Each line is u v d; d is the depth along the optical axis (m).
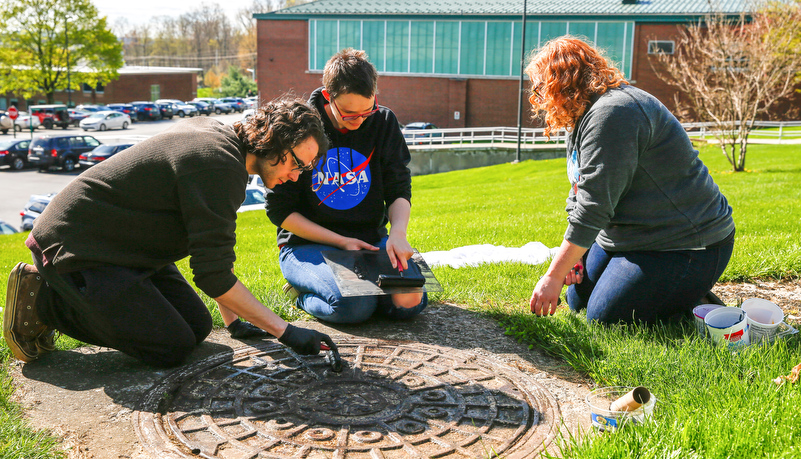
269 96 40.78
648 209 3.06
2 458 2.02
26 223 18.98
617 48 34.12
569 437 2.11
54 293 2.78
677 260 3.11
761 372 2.55
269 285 4.23
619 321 3.29
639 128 2.89
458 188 18.41
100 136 41.81
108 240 2.60
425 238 7.30
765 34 17.83
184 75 68.94
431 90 37.47
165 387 2.63
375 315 3.69
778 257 4.66
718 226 3.09
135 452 2.15
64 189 2.65
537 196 13.91
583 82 3.03
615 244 3.25
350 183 3.53
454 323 3.57
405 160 3.65
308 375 2.78
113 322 2.63
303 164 2.63
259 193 17.34
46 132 44.97
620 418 2.16
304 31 39.44
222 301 2.61
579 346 3.03
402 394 2.61
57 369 2.82
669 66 21.84
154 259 2.71
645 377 2.64
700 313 3.22
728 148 24.05
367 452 2.15
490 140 33.72
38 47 48.59
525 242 6.59
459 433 2.30
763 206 8.38
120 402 2.50
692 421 2.09
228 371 2.83
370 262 3.27
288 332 2.66
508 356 3.07
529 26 35.19
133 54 120.00
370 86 3.11
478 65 36.59
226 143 2.57
